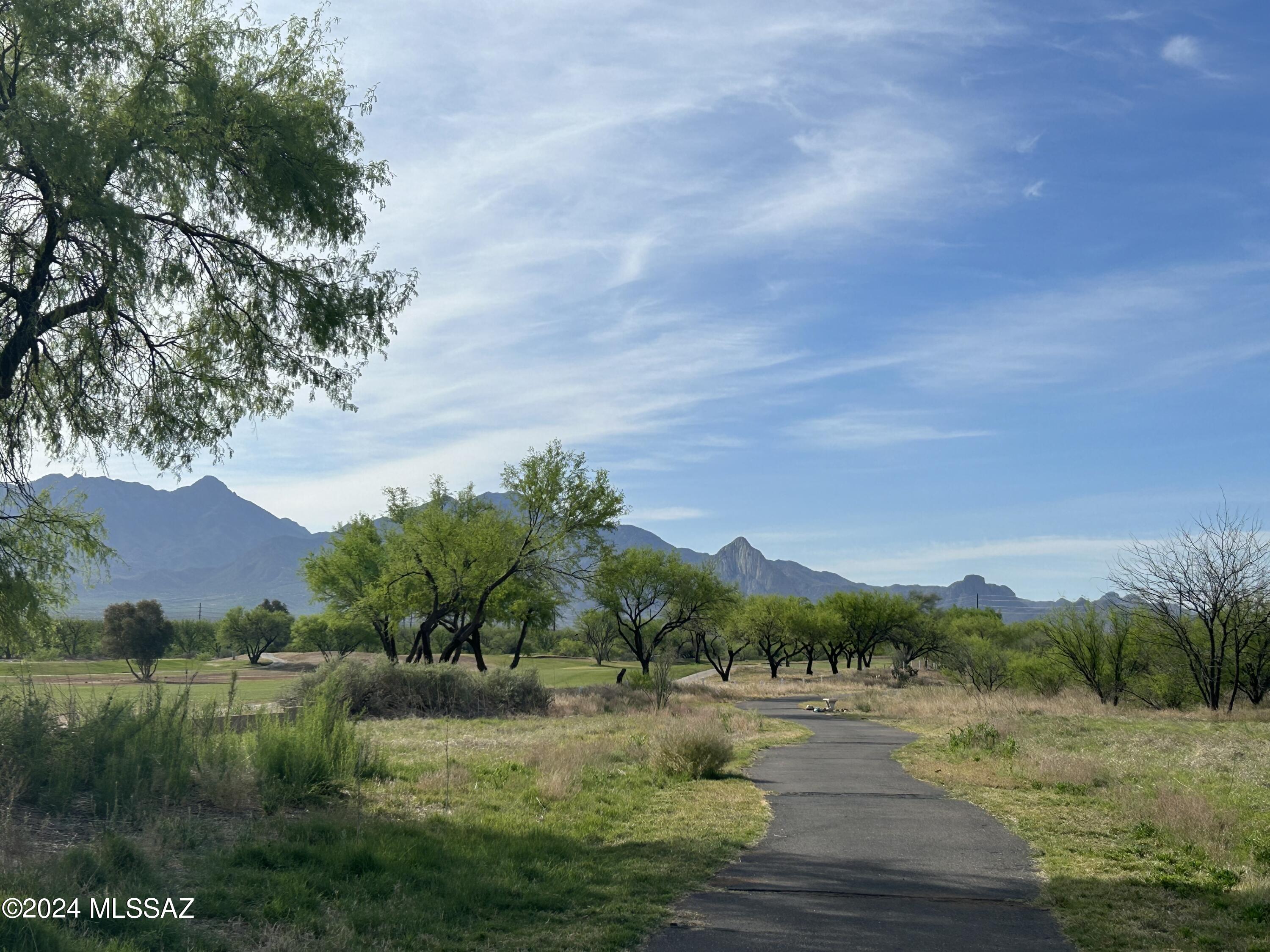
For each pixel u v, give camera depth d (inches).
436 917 255.8
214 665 3400.6
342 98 550.6
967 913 271.6
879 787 540.4
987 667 1797.5
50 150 406.6
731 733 909.8
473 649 1754.4
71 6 432.1
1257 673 1278.3
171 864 282.8
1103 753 713.6
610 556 1654.8
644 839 381.4
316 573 1854.1
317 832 337.4
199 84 465.1
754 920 263.3
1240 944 239.5
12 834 281.1
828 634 2940.5
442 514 1579.7
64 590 595.2
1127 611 1364.4
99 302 465.7
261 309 530.0
